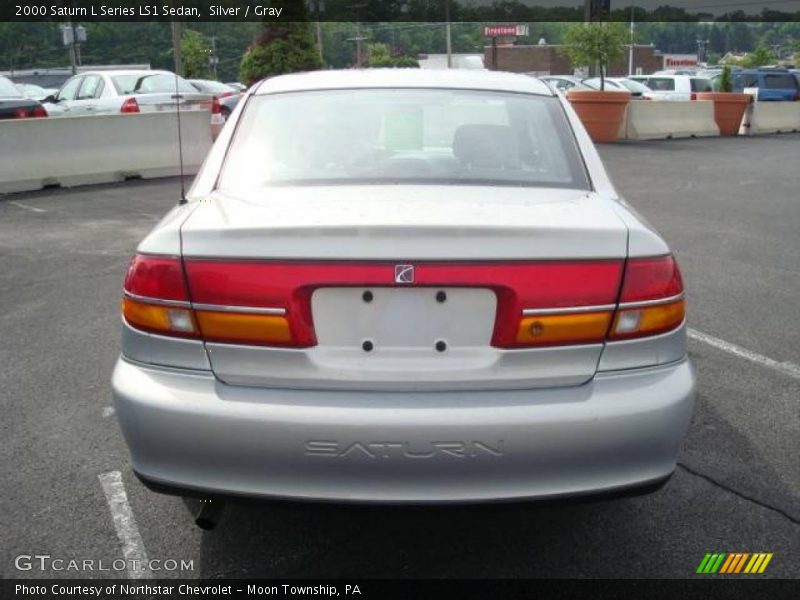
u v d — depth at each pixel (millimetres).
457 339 2406
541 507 2396
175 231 2479
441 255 2352
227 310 2398
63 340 5066
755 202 10414
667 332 2490
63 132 11500
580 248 2404
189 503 3205
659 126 20016
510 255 2369
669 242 7930
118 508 3168
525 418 2322
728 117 21375
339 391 2393
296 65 20469
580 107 18562
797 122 23500
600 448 2367
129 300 2525
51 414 4008
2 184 10852
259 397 2379
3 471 3445
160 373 2455
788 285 6332
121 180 12141
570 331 2398
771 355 4781
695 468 3451
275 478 2371
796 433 3781
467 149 3162
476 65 50062
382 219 2459
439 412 2318
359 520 3080
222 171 3074
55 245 7648
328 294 2396
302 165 3074
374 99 3369
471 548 2916
